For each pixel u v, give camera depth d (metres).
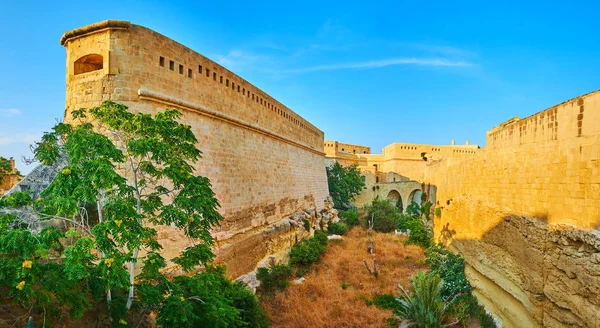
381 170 61.91
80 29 14.02
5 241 5.78
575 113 9.93
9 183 24.50
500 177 14.84
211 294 8.59
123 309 7.56
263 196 22.75
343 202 48.16
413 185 50.88
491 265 15.06
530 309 11.41
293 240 25.08
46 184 11.99
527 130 12.80
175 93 15.23
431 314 13.56
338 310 16.14
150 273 7.88
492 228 15.17
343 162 57.97
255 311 13.48
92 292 7.30
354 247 28.14
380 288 18.97
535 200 11.79
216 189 17.05
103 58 13.59
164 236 13.45
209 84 17.55
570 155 9.92
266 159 24.27
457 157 22.17
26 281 5.64
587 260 8.70
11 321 6.85
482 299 16.25
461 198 20.48
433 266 20.53
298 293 18.16
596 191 8.80
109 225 6.32
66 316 7.70
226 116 18.67
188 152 8.84
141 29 13.98
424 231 28.84
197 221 8.26
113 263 6.32
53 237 6.38
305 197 33.19
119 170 12.14
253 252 19.73
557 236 10.09
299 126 33.12
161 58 14.73
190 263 8.40
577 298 9.08
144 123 8.05
